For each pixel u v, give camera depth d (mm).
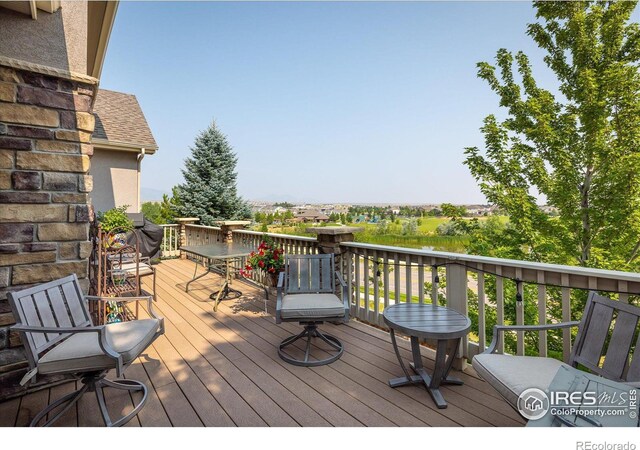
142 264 4633
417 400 2176
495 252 6133
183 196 14188
